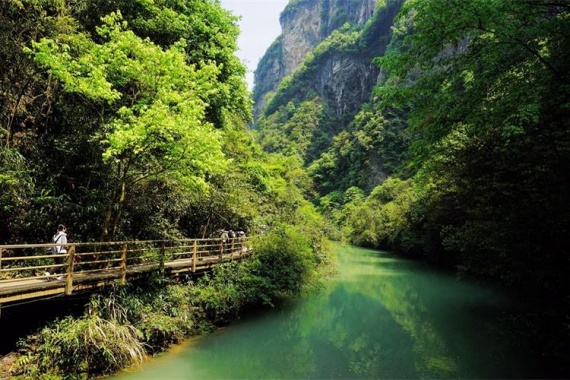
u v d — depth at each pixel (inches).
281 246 690.8
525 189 397.1
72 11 515.8
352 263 1346.0
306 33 7706.7
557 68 348.5
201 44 679.7
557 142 360.2
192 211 746.2
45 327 318.3
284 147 4448.8
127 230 543.8
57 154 487.2
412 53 396.8
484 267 532.4
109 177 496.7
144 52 422.3
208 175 717.9
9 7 432.8
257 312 612.7
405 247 1515.7
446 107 393.7
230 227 872.9
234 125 1093.8
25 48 372.5
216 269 570.6
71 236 476.1
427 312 670.5
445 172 657.6
